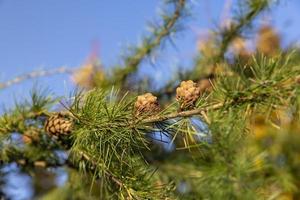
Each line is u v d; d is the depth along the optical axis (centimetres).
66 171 74
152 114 50
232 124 46
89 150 54
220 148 43
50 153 69
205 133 45
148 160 83
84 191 77
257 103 48
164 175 79
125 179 53
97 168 57
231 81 50
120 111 52
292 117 48
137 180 53
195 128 48
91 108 53
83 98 55
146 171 55
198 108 48
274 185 65
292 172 95
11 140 66
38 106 64
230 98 48
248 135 48
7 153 68
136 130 50
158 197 51
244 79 50
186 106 49
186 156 81
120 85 88
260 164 45
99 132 52
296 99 47
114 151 52
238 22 84
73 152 59
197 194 49
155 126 51
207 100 50
